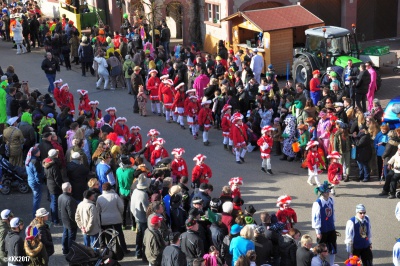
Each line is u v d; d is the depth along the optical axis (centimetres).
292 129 1975
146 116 2447
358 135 1806
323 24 2978
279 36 2912
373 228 1558
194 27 3625
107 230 1305
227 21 3294
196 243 1206
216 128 2302
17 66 3253
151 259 1258
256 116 2098
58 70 2866
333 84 2194
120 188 1530
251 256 1133
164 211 1362
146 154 1814
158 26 3312
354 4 3538
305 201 1706
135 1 3791
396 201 1694
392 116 1950
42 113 1953
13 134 1759
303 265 1187
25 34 3512
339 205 1681
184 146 2133
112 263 1205
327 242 1380
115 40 3173
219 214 1314
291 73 2973
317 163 1758
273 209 1659
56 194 1537
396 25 3753
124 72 2711
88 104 2178
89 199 1338
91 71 3034
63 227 1478
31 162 1543
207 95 2297
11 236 1206
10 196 1750
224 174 1903
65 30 3297
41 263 1207
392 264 1399
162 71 2642
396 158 1680
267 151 1877
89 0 4203
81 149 1631
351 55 2711
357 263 1217
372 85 2334
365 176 1820
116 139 1758
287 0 3444
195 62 2720
